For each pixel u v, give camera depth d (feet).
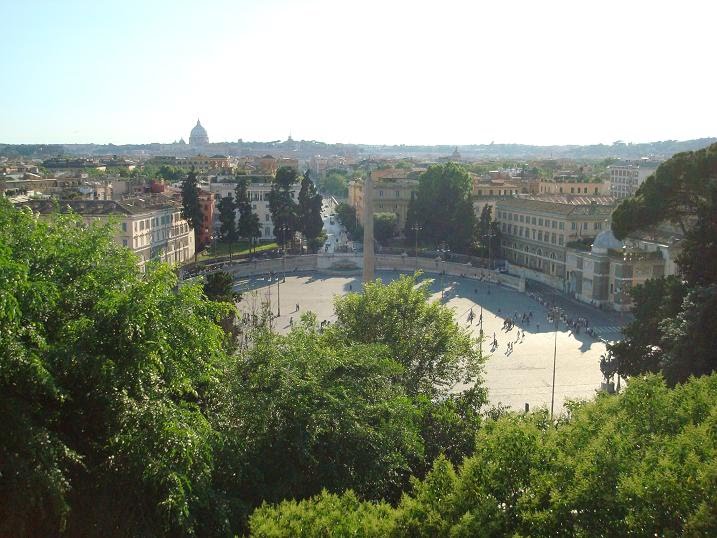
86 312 91.61
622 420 105.19
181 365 95.61
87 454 85.56
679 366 167.73
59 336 84.94
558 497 81.10
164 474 79.20
